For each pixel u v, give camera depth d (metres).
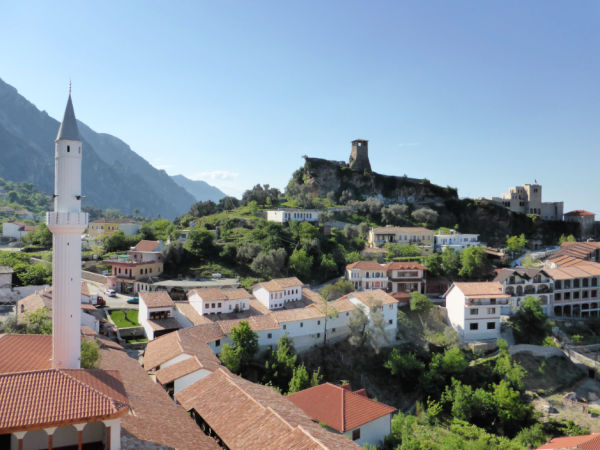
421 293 120.19
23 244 161.75
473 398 71.81
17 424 25.38
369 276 119.75
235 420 37.97
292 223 151.62
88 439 31.61
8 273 92.62
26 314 64.38
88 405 28.09
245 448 33.66
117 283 113.75
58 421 26.34
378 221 199.00
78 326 43.75
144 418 36.84
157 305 83.44
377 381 82.69
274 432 34.47
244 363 72.00
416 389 80.38
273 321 82.00
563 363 87.88
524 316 97.56
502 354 84.81
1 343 44.47
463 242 160.88
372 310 88.69
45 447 30.33
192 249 131.12
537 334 96.38
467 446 56.47
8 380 28.69
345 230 160.88
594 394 80.12
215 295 89.88
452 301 100.06
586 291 114.56
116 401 29.19
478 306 94.88
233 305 90.94
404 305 110.31
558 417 71.06
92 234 171.50
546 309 110.06
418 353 88.81
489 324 95.75
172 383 55.28
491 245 191.25
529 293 108.88
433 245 156.50
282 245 136.25
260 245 132.00
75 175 44.09
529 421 70.56
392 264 123.50
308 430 33.62
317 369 82.25
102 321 82.75
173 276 121.31
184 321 83.94
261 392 44.84
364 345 88.75
